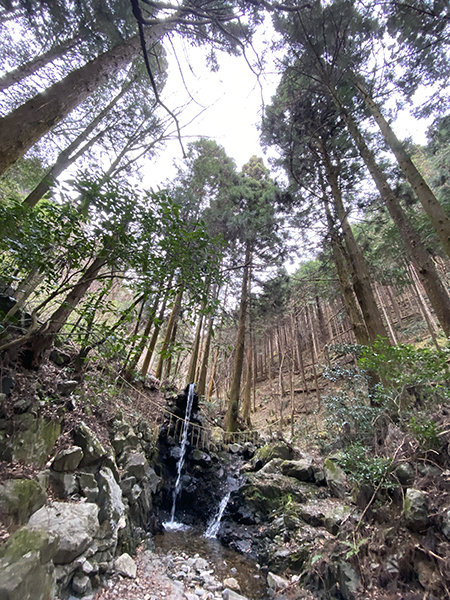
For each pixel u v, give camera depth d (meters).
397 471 3.11
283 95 7.95
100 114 6.81
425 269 4.79
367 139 7.32
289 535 3.86
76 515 2.35
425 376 3.31
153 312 2.56
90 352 3.39
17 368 2.77
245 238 9.94
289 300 13.59
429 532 2.46
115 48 3.62
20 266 2.13
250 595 3.09
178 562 3.51
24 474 2.28
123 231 2.15
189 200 8.28
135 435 4.48
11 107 4.96
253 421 14.66
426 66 5.75
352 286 7.52
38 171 6.33
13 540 1.68
